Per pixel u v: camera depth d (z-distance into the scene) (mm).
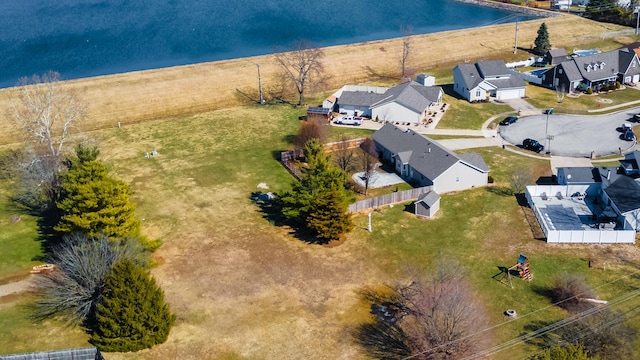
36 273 59156
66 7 188250
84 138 86000
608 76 104625
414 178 75250
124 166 80688
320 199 61438
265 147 85938
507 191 72125
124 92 104812
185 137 89875
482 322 50469
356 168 78750
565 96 102000
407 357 47312
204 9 180875
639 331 48688
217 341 49719
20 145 88188
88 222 56656
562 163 78625
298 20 167250
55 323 51969
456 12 172875
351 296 54812
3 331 51094
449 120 93125
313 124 85750
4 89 104438
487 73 101500
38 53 145750
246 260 60344
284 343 49406
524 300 53469
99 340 48531
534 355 46688
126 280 48062
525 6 166750
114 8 185250
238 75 112688
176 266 59469
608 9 142750
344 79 114125
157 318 48781
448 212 68000
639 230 63344
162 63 136000
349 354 48094
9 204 72125
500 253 60500
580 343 46844
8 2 196625
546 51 123750
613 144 83500
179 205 70688
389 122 93375
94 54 143875
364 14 172750
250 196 72562
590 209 67500
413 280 56125
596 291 54219
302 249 62000
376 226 65500
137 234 59656
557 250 60656
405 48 121625
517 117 93688
